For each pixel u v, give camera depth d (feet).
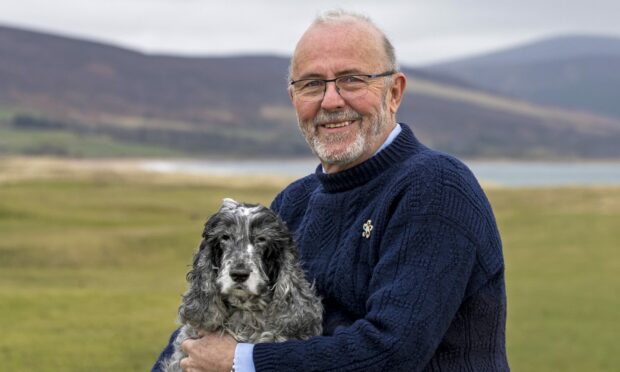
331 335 16.96
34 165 379.35
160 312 69.67
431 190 16.20
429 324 15.37
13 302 71.92
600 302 82.69
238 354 15.98
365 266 16.96
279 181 286.87
